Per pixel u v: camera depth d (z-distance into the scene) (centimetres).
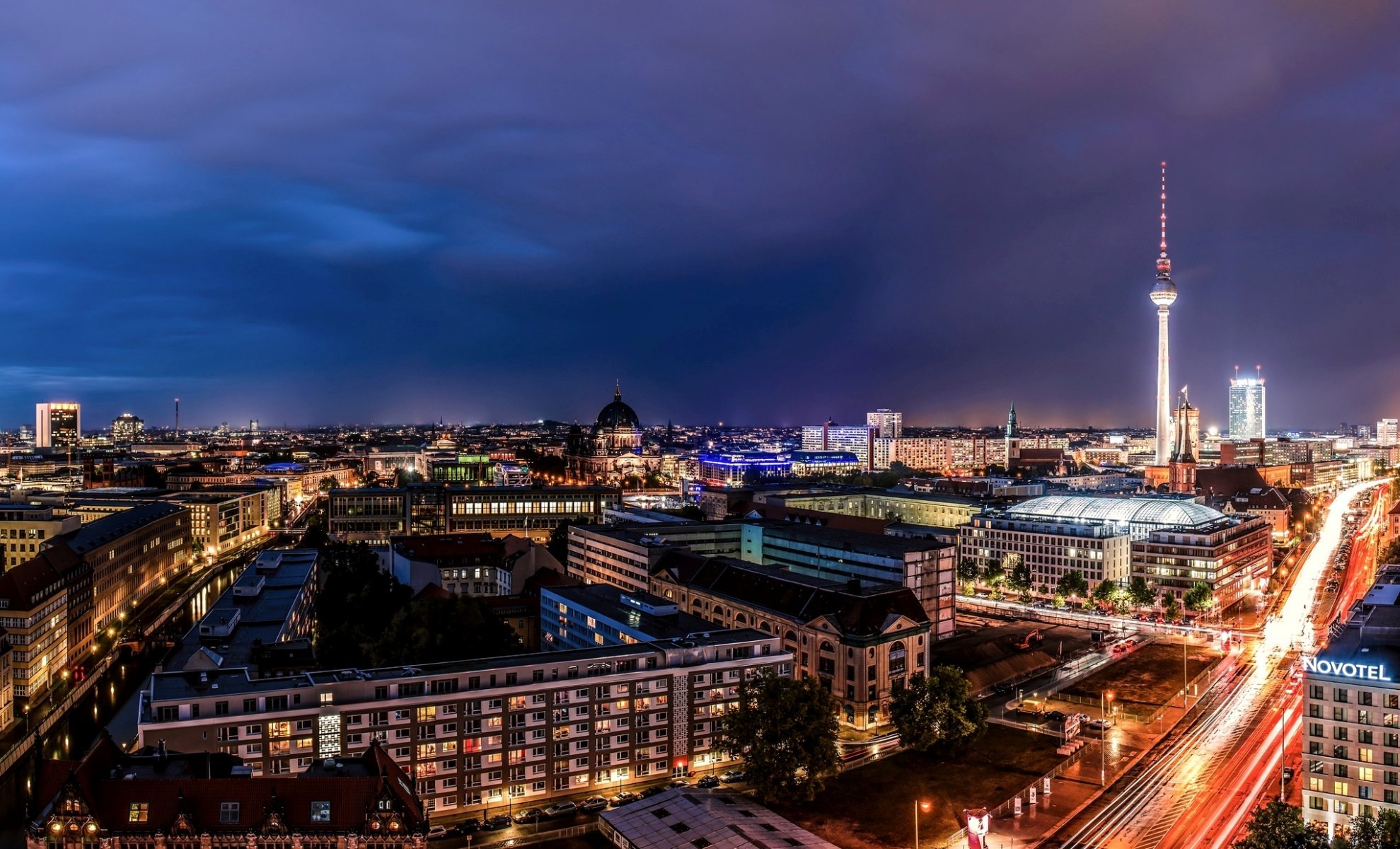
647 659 16875
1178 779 16512
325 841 10725
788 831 13625
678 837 13362
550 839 14100
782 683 15900
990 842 14112
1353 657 14925
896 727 18462
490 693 15375
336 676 15025
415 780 14850
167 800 10694
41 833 10331
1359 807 14338
